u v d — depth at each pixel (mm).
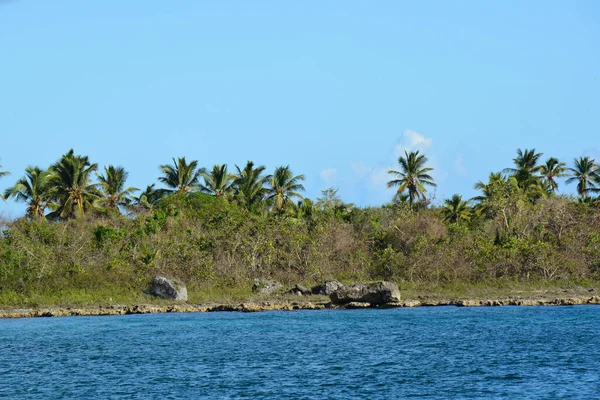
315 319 72938
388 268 96688
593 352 50906
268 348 55125
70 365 49125
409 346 55250
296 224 102938
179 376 45094
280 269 97062
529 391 39906
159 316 76500
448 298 87000
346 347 55219
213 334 62906
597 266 98688
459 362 48406
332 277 95375
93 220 102625
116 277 87938
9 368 48250
